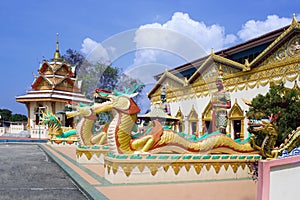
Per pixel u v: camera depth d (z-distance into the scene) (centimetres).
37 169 852
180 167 675
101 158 920
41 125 2331
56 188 600
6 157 1152
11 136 2447
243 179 709
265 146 422
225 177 713
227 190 573
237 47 1347
